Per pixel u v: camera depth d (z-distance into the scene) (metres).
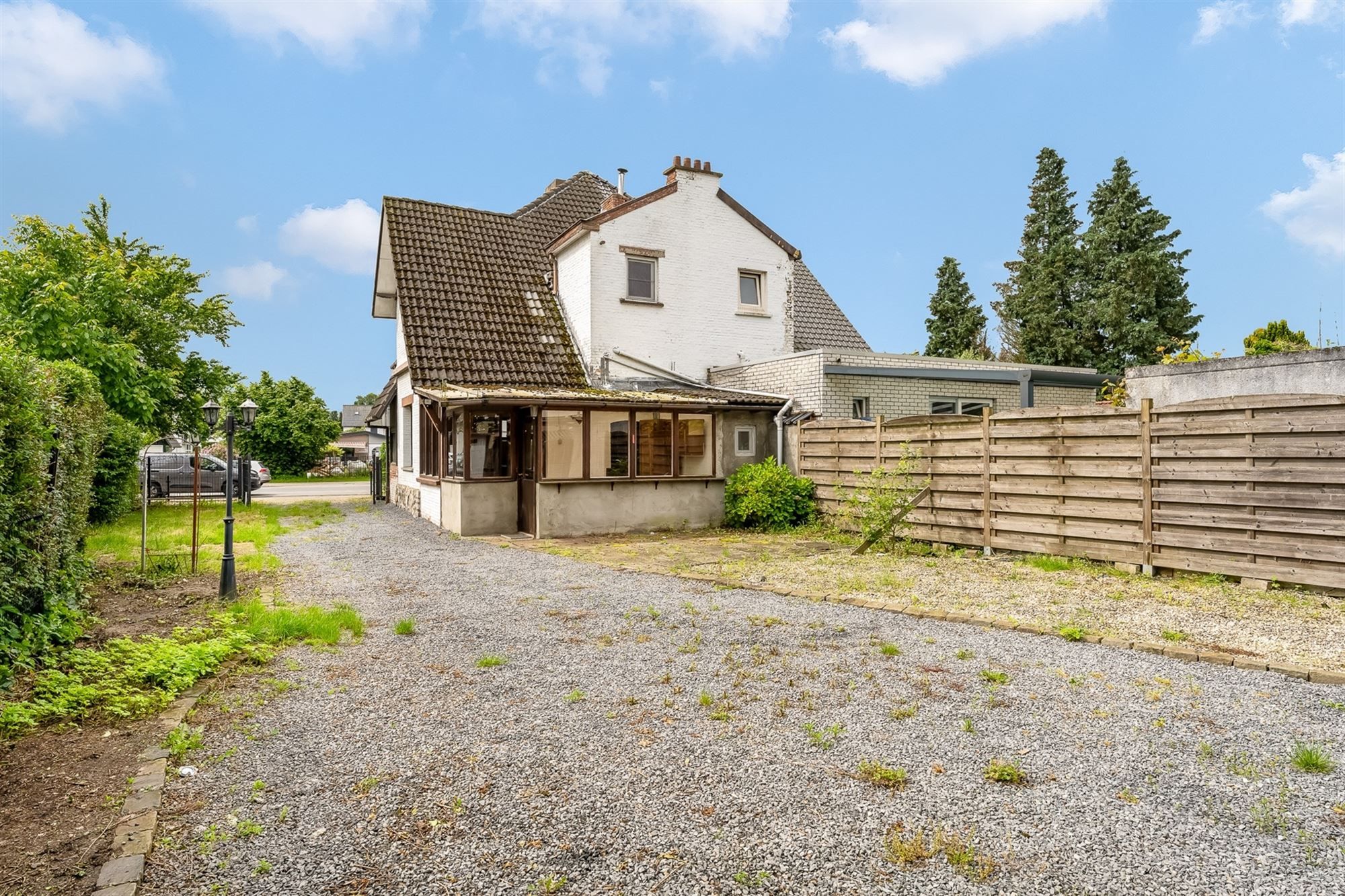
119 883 2.73
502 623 6.98
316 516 18.16
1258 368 9.45
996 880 2.78
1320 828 3.14
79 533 7.94
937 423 11.15
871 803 3.40
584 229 16.80
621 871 2.87
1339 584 6.98
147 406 16.38
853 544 12.08
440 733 4.30
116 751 4.05
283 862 2.95
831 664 5.57
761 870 2.86
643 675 5.36
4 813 3.33
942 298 36.81
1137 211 26.98
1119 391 14.86
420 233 18.55
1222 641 5.91
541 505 13.18
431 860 2.96
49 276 16.00
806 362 14.95
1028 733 4.20
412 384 15.02
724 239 18.42
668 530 14.20
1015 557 10.00
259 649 5.95
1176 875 2.80
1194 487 8.08
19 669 5.18
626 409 13.91
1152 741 4.08
